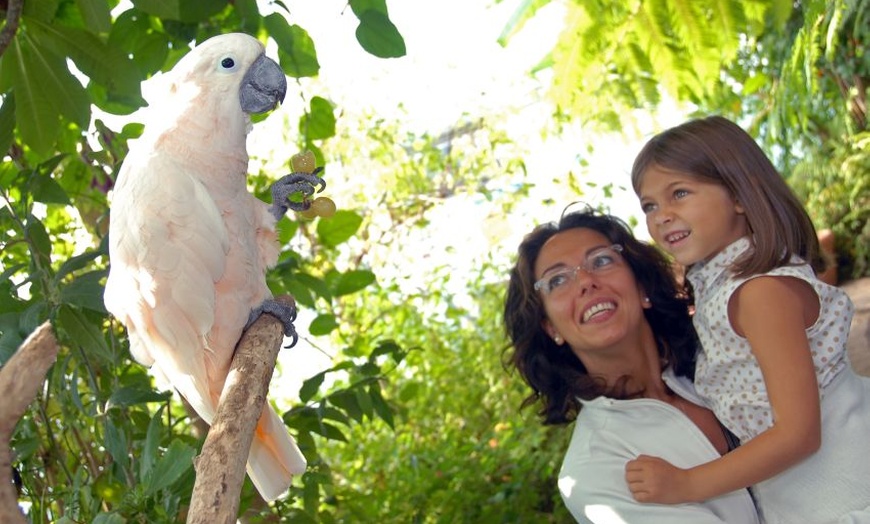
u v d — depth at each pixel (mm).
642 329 2582
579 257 2535
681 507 2211
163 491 2320
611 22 4516
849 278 5648
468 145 6980
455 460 4816
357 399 3092
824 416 2240
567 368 2637
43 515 2658
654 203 2457
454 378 5723
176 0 2438
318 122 3195
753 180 2312
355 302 5730
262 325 1949
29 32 2502
